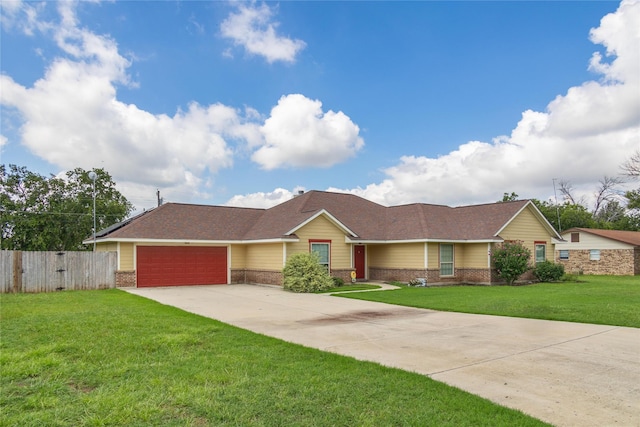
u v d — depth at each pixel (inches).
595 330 383.2
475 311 504.7
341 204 1086.4
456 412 185.5
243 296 689.0
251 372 242.7
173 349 295.6
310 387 217.2
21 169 1412.4
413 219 1013.8
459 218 1077.8
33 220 1357.0
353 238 941.8
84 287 796.6
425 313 499.8
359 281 1010.7
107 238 831.1
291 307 553.0
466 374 246.5
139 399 197.9
